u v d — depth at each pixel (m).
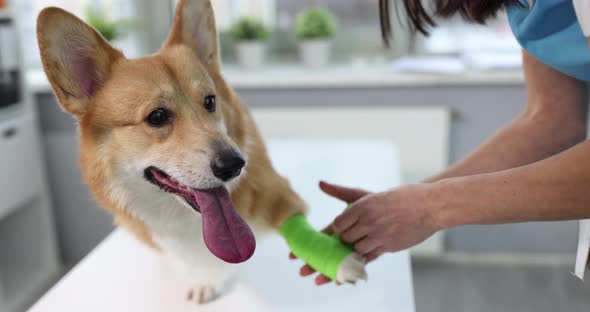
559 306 2.16
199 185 0.91
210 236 0.86
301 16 2.51
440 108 2.26
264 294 1.00
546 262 2.48
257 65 2.52
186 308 0.96
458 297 2.26
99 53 0.94
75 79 0.94
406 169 2.36
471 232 2.50
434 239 2.46
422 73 2.27
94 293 1.01
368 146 1.78
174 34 1.04
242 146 1.03
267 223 1.00
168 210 0.98
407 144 2.32
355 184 1.43
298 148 1.78
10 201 2.15
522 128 1.00
